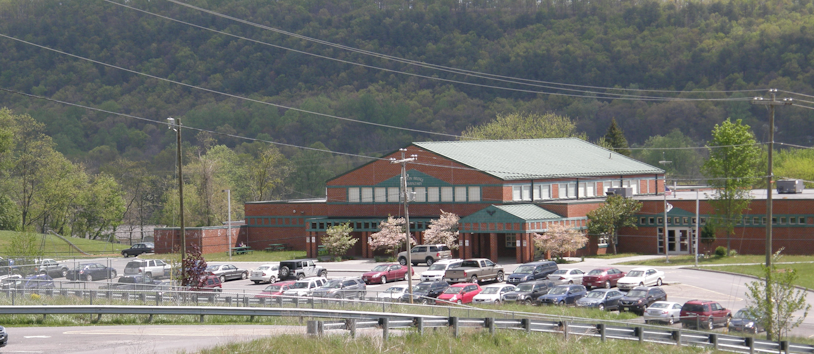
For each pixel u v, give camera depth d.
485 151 137.50
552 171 133.00
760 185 173.62
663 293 76.44
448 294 77.75
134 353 40.66
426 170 129.62
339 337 41.84
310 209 146.25
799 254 115.50
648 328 53.22
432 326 46.31
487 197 124.38
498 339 46.06
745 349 52.84
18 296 63.69
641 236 127.19
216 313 56.03
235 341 42.41
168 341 45.81
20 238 105.88
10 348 43.50
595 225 122.88
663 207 124.94
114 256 145.50
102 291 64.50
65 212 186.12
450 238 119.25
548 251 114.25
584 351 45.59
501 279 98.88
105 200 195.88
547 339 47.72
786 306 59.75
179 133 80.44
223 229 146.75
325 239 126.25
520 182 125.56
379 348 40.72
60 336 48.28
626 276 87.00
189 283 79.44
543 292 80.12
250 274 107.19
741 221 119.06
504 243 125.31
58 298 63.91
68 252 152.75
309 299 61.91
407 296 78.12
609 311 74.88
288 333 44.16
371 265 118.19
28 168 179.12
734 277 95.69
